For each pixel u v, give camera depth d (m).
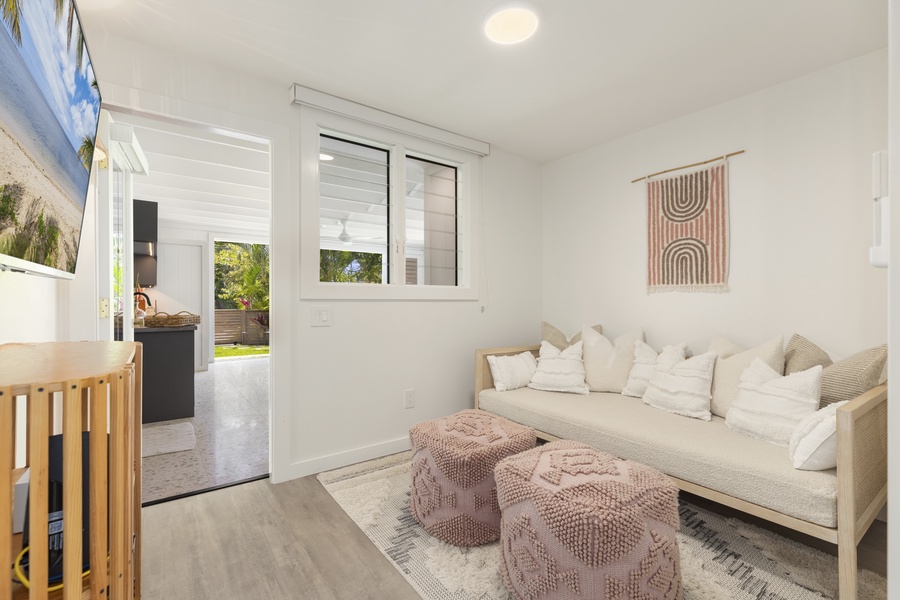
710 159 2.72
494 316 3.50
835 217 2.23
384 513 2.11
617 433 2.15
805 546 1.84
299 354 2.55
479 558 1.76
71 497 0.71
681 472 1.89
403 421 2.99
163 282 6.50
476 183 3.36
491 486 1.85
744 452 1.79
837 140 2.23
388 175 2.98
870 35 1.99
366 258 2.89
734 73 2.33
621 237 3.23
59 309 1.86
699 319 2.77
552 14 1.84
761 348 2.29
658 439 2.00
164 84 2.13
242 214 5.91
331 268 2.75
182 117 2.17
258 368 6.75
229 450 3.05
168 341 3.76
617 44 2.06
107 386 0.76
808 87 2.33
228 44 2.09
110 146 2.17
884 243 0.54
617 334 3.26
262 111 2.41
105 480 0.76
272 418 2.47
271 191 2.45
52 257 1.19
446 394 3.21
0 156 0.78
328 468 2.64
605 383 2.91
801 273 2.35
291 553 1.79
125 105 2.03
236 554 1.78
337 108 2.61
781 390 1.95
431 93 2.57
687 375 2.43
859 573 1.64
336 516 2.09
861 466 1.51
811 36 2.00
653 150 3.03
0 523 0.64
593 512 1.32
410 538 1.90
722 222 2.66
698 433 2.05
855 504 1.45
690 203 2.81
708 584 1.59
